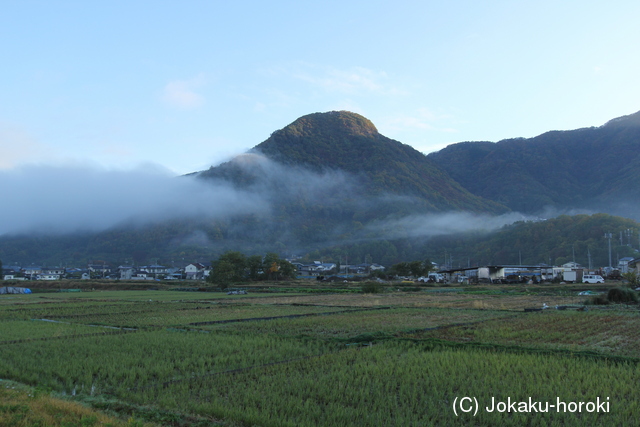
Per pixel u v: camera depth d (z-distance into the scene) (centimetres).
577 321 3253
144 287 10081
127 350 2134
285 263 13300
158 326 3084
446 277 11675
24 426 1083
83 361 1883
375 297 6412
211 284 10706
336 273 17825
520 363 1836
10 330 2867
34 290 9119
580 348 2216
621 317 3478
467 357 1966
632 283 6706
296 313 4012
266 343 2350
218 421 1234
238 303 5266
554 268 10788
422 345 2278
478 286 9356
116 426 1123
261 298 6294
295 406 1298
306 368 1792
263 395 1430
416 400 1380
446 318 3547
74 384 1603
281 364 1855
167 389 1503
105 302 5478
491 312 3988
